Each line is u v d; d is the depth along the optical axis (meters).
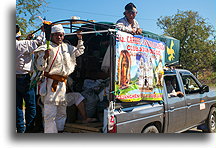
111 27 3.80
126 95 3.55
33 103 4.15
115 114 3.35
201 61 18.78
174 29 19.20
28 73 4.09
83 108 3.99
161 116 4.28
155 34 4.97
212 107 6.26
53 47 3.58
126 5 4.99
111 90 3.37
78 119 4.14
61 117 3.82
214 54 19.09
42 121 4.32
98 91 4.40
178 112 4.76
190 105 5.21
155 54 4.29
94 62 5.14
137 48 3.84
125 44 3.60
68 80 4.15
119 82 3.44
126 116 3.52
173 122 4.60
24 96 4.05
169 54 5.51
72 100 4.01
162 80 4.42
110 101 3.33
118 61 3.45
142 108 3.88
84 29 4.63
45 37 3.49
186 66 18.69
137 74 3.80
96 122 4.04
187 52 18.67
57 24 3.88
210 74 20.53
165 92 4.54
